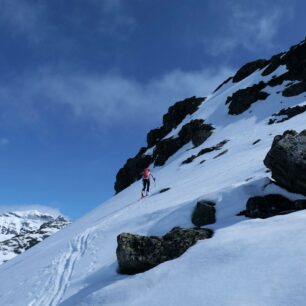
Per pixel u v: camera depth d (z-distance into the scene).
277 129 46.62
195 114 85.25
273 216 14.95
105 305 12.60
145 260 15.22
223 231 14.66
